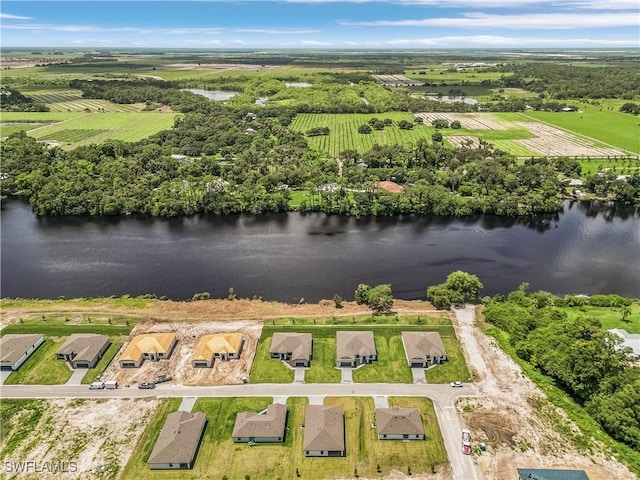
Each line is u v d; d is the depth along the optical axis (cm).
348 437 8638
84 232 18225
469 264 15750
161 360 10700
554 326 10888
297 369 10412
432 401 9494
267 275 14900
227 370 10381
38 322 12081
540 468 7981
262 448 8412
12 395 9625
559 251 16812
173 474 7925
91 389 9794
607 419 8656
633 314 12362
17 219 19538
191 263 15675
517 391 9762
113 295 13638
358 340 10856
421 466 8088
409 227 19075
